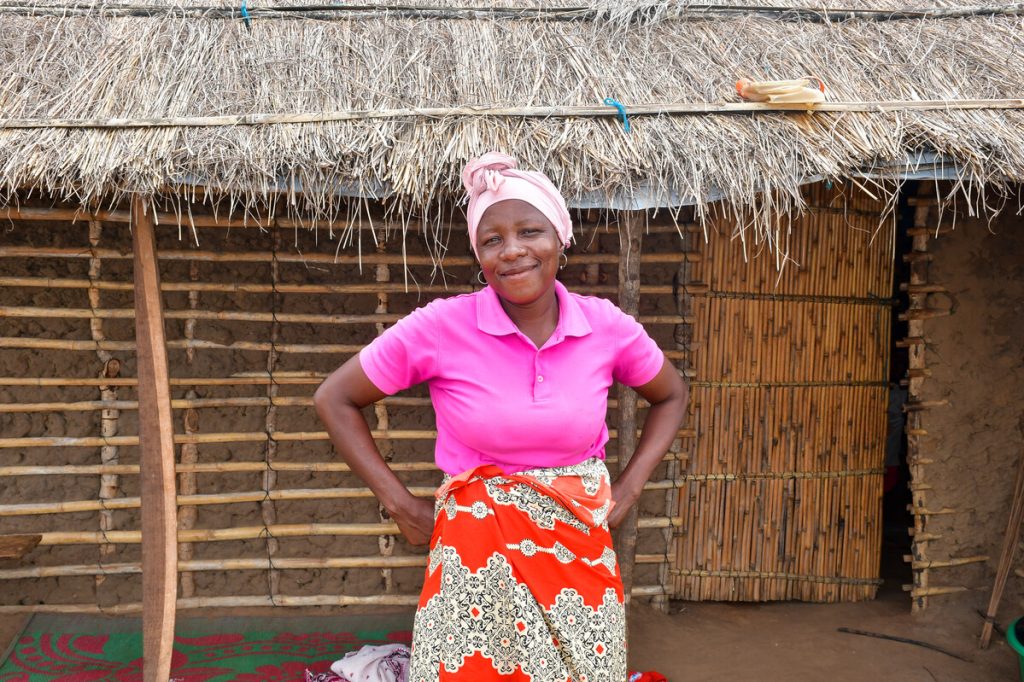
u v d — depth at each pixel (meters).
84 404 3.62
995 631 3.83
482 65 3.26
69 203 3.43
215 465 3.69
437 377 2.12
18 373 3.57
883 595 4.27
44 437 3.62
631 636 3.78
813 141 2.91
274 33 3.42
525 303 2.07
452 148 2.79
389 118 2.90
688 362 3.87
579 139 2.86
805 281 3.92
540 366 2.06
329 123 2.88
